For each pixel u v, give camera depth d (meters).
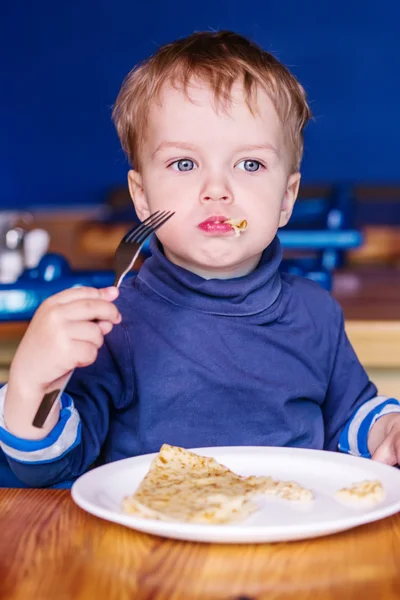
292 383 1.14
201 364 1.11
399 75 4.60
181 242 1.09
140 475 0.84
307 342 1.18
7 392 0.86
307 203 2.80
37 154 4.79
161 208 1.10
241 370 1.12
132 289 1.18
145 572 0.64
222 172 1.07
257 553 0.67
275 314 1.16
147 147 1.12
